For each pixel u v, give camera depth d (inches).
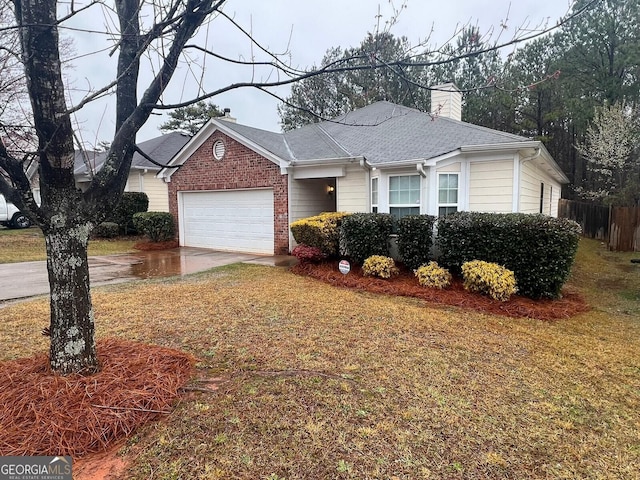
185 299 244.1
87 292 120.6
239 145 458.0
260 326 191.8
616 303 264.5
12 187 103.7
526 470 93.5
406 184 357.1
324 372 141.1
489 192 340.8
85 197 115.6
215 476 87.6
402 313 220.7
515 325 207.8
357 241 327.3
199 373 138.0
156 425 105.2
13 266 374.6
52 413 101.1
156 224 513.3
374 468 91.9
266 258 418.9
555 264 246.8
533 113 895.7
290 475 88.6
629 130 733.3
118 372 123.3
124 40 113.1
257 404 117.4
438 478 89.5
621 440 107.0
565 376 145.6
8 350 156.7
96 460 92.4
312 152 438.0
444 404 121.6
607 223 635.5
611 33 741.9
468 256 276.8
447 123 418.9
